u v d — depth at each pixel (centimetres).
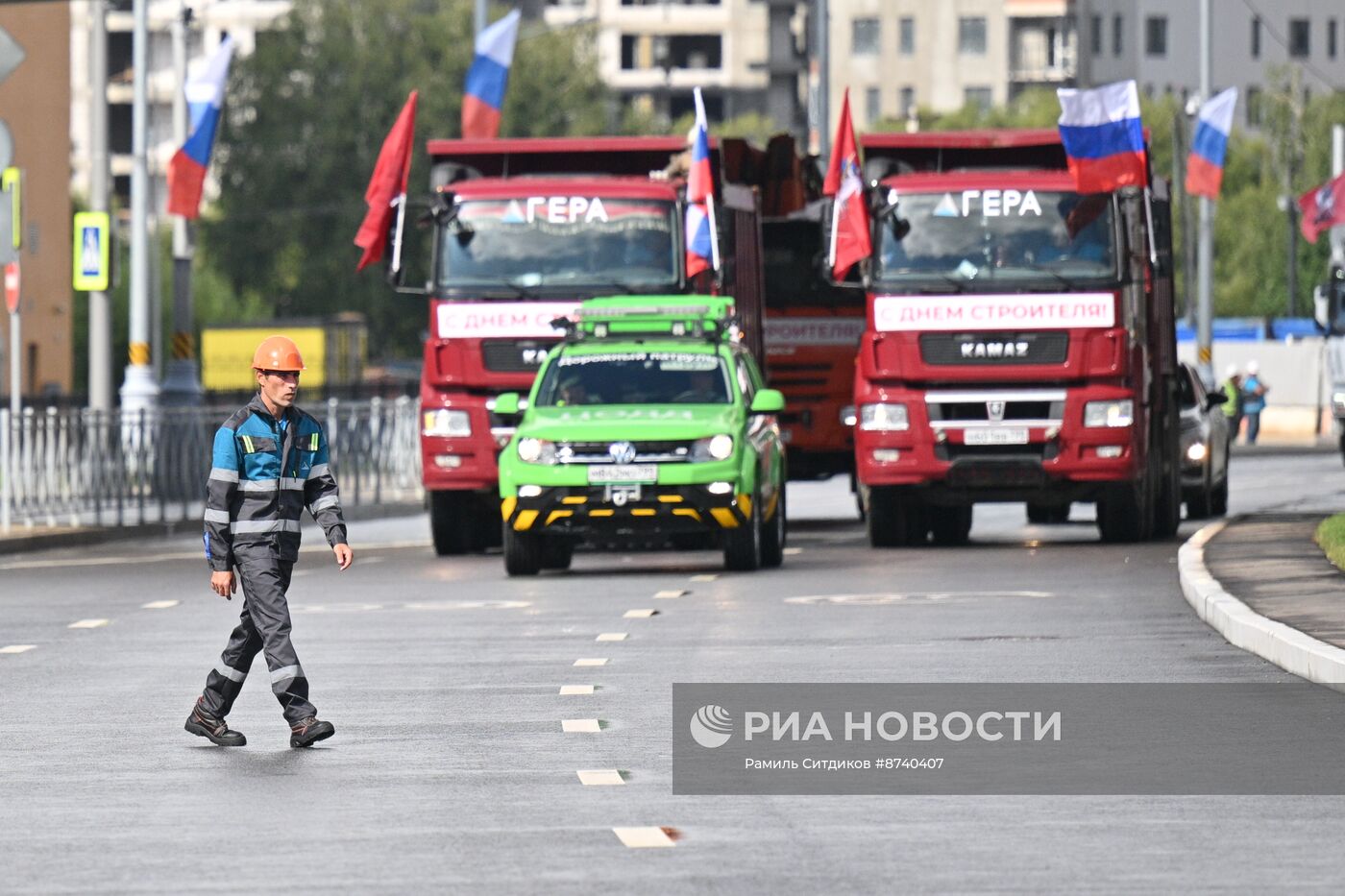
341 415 10531
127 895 2328
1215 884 2331
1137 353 7094
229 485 3400
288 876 2412
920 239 7100
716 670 4122
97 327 9819
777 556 6644
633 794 2902
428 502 7625
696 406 6450
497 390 7300
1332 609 4544
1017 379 7038
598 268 7319
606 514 6212
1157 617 4944
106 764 3197
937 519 7831
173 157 10281
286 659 3362
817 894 2300
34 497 8338
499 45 10512
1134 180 7012
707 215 7288
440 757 3219
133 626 5144
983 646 4428
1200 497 9212
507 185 7381
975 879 2370
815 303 8931
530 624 5012
